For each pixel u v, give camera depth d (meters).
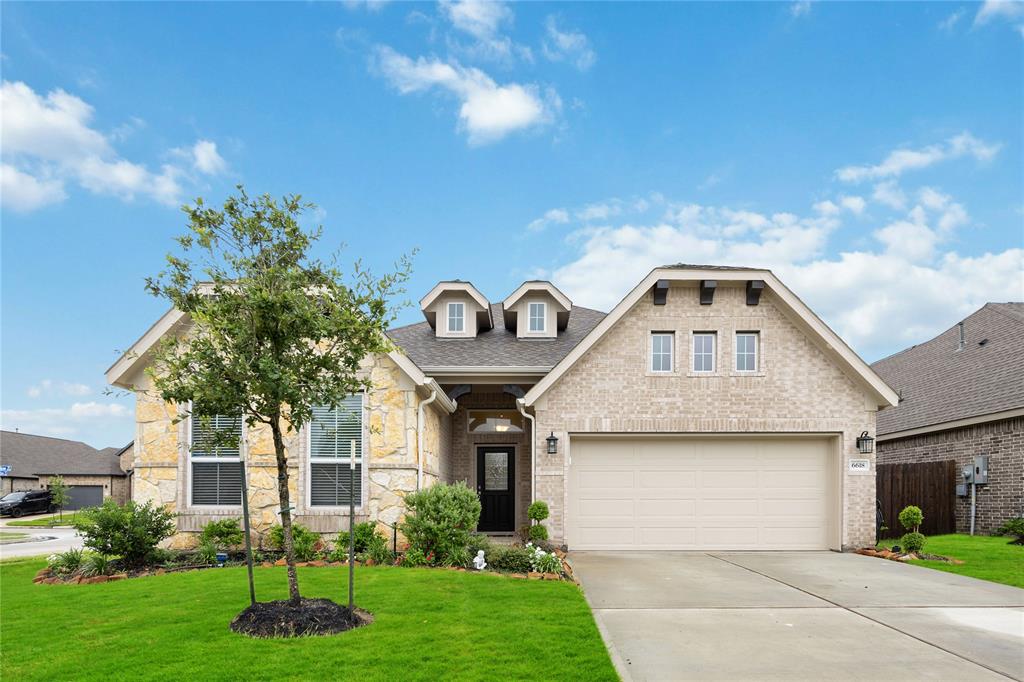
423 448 13.34
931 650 6.79
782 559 12.87
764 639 7.14
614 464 14.53
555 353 16.86
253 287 6.89
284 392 6.75
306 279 7.32
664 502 14.43
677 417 14.29
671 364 14.55
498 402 17.39
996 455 16.25
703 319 14.53
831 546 14.26
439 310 18.23
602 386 14.36
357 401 12.77
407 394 12.75
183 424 12.64
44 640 6.72
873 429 14.23
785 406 14.30
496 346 17.45
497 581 9.52
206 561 11.07
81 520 10.56
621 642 7.00
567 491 14.28
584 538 14.34
